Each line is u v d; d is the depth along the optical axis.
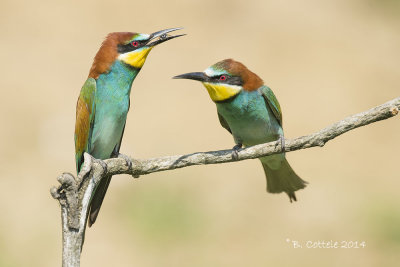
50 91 13.98
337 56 15.55
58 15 16.33
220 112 7.51
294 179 7.93
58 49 15.21
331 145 12.97
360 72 15.02
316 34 16.22
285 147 5.81
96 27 15.94
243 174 11.84
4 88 13.94
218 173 11.79
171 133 13.06
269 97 7.35
